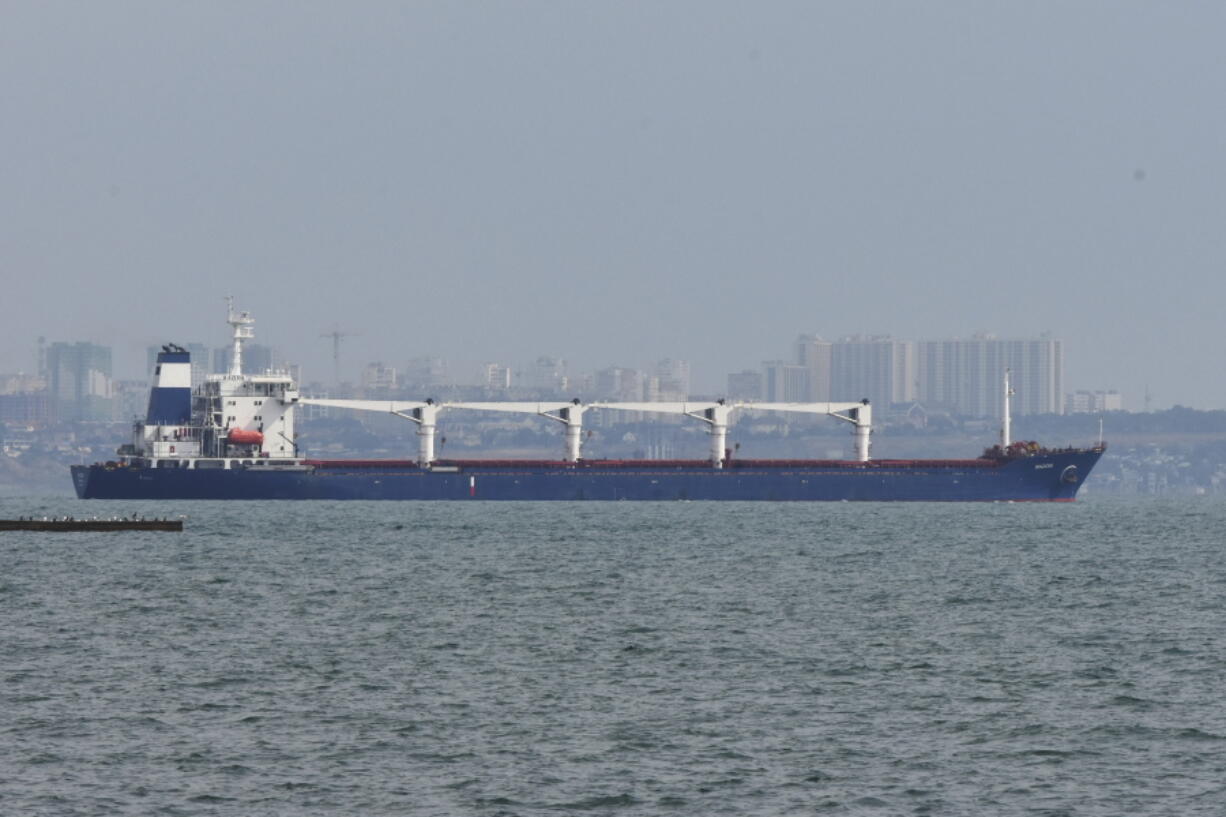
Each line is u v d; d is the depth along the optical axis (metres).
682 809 193.88
